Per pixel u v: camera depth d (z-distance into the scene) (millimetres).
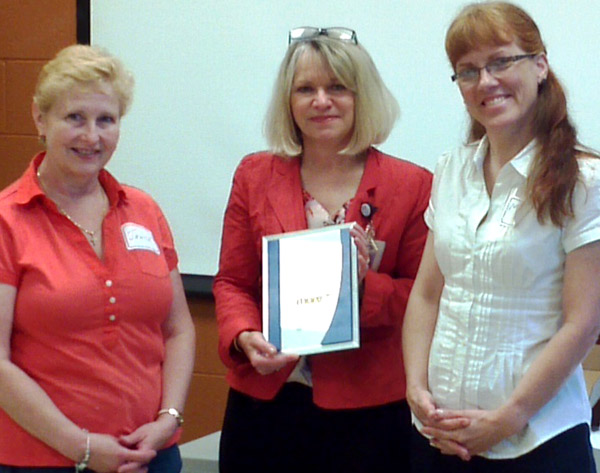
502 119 1711
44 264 1769
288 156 2197
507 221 1707
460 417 1714
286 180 2176
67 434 1741
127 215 1937
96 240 1862
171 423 1900
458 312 1772
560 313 1712
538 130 1732
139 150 3184
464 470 1778
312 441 2164
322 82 2088
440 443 1756
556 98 1724
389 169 2135
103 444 1763
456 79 1776
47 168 1853
